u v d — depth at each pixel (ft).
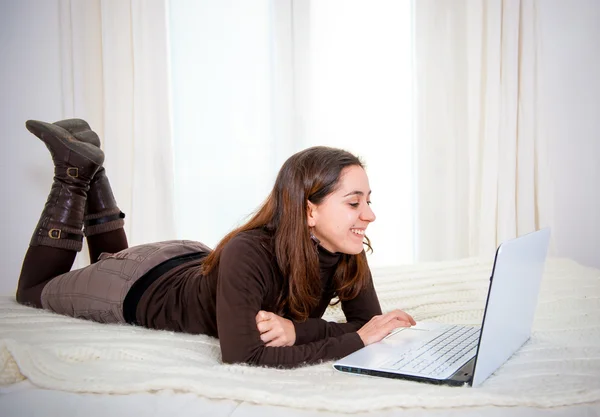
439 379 3.41
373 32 11.64
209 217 11.49
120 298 5.21
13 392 3.44
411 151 11.84
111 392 3.32
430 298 6.01
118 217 6.97
